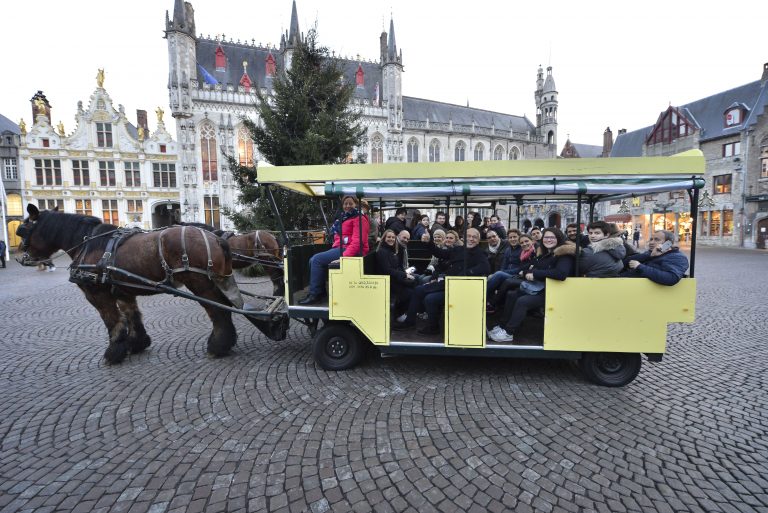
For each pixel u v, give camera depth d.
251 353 5.79
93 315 8.48
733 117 29.77
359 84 45.41
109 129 35.03
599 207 36.72
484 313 4.58
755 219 28.03
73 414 3.95
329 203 12.01
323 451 3.27
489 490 2.79
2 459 3.22
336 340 5.04
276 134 12.52
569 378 4.77
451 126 49.25
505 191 4.43
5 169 33.16
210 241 5.37
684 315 4.28
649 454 3.22
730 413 3.93
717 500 2.69
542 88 60.72
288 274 5.19
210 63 39.19
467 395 4.30
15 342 6.44
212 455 3.23
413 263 7.95
